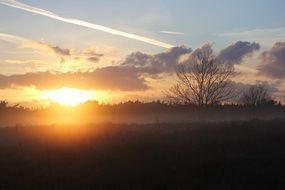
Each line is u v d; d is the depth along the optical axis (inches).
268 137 1304.1
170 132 1485.0
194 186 810.8
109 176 888.3
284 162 982.4
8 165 1086.4
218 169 933.8
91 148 1195.3
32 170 1009.5
